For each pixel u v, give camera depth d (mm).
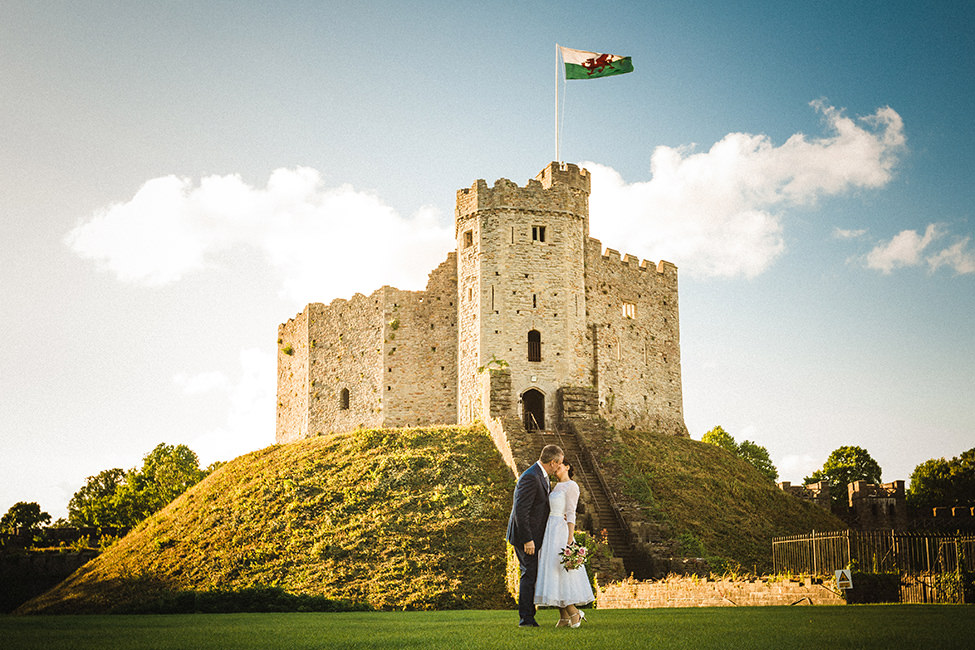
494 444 55812
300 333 76688
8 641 12523
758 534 53500
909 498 85062
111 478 105750
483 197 64438
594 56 62594
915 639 10656
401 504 48688
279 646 11320
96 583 46312
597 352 65062
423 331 68312
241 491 52906
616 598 33844
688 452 64750
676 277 75750
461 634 12602
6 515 108125
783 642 10484
